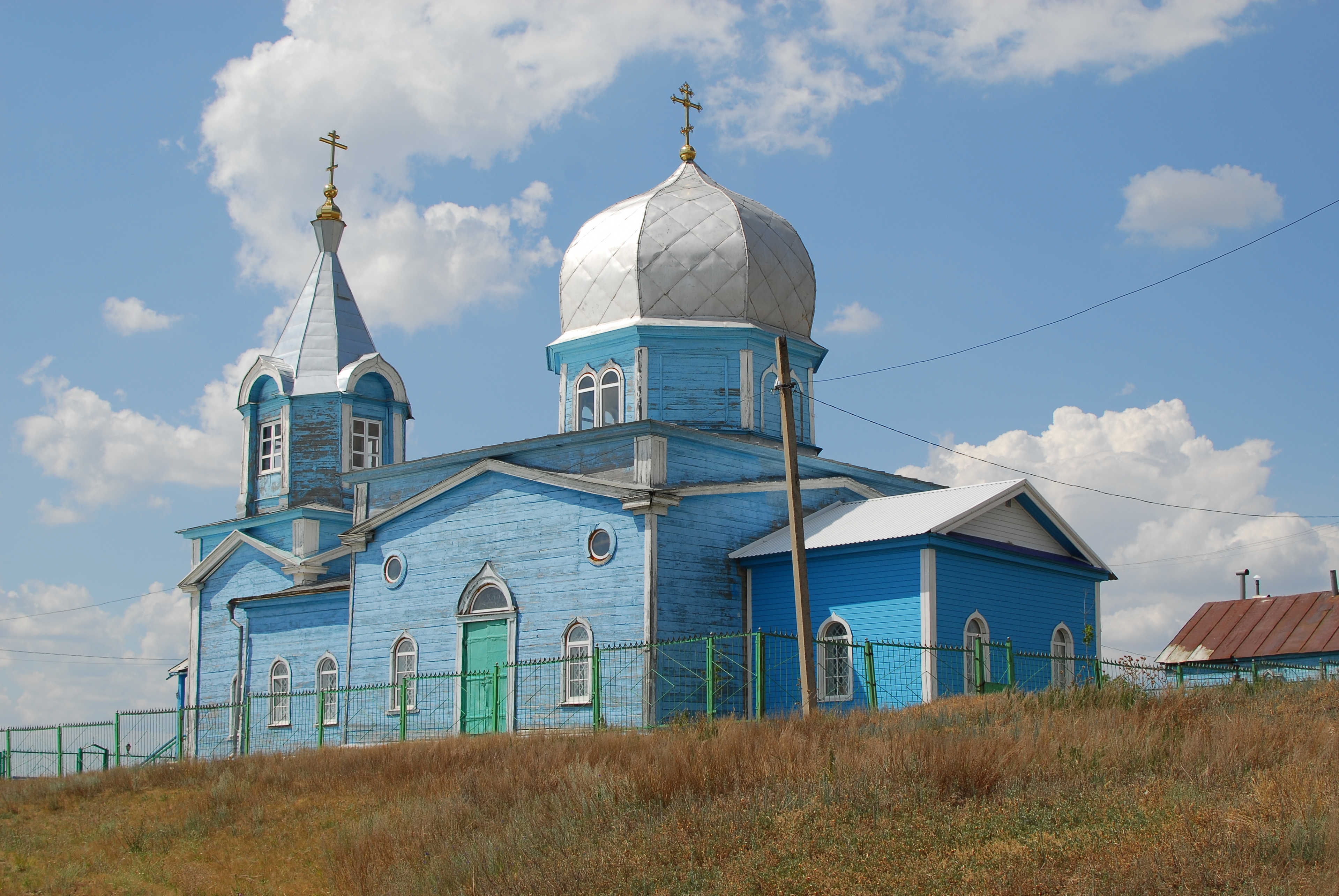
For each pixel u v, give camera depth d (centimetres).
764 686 2250
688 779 1547
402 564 3269
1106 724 1688
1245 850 1060
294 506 4106
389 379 4303
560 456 3012
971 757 1438
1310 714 1889
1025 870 1102
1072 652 3077
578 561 2891
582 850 1359
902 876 1140
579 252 3522
